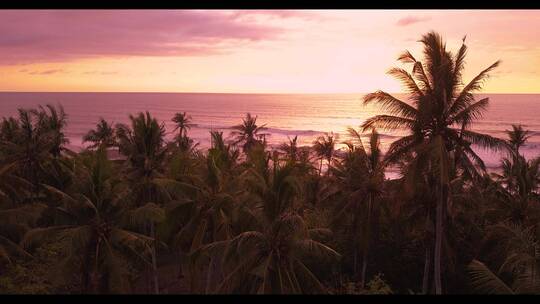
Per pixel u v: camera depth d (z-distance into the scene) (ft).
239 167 98.37
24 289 68.64
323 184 130.41
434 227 84.69
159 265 117.80
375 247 102.78
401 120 69.67
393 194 87.15
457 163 69.77
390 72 69.05
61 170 104.42
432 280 98.68
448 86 67.67
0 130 159.53
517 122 489.67
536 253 50.34
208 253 71.10
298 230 61.98
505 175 123.13
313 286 67.26
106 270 69.77
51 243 84.43
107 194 70.18
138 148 99.55
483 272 53.06
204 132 523.29
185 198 78.64
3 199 89.86
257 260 64.54
